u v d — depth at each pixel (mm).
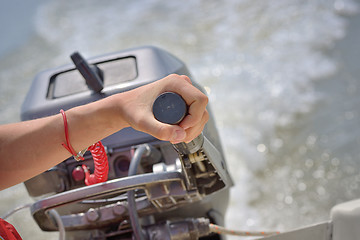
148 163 1355
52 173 1331
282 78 3801
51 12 6062
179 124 694
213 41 4570
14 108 4137
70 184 1397
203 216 1495
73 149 753
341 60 3902
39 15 6148
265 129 3307
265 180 2914
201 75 4047
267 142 3195
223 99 3680
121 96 731
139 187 1155
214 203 1504
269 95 3635
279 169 2967
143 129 681
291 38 4355
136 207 1220
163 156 1396
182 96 695
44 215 1234
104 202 1272
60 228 1217
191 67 4223
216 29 4766
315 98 3494
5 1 6703
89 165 1392
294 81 3732
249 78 3889
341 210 998
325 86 3613
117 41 5012
